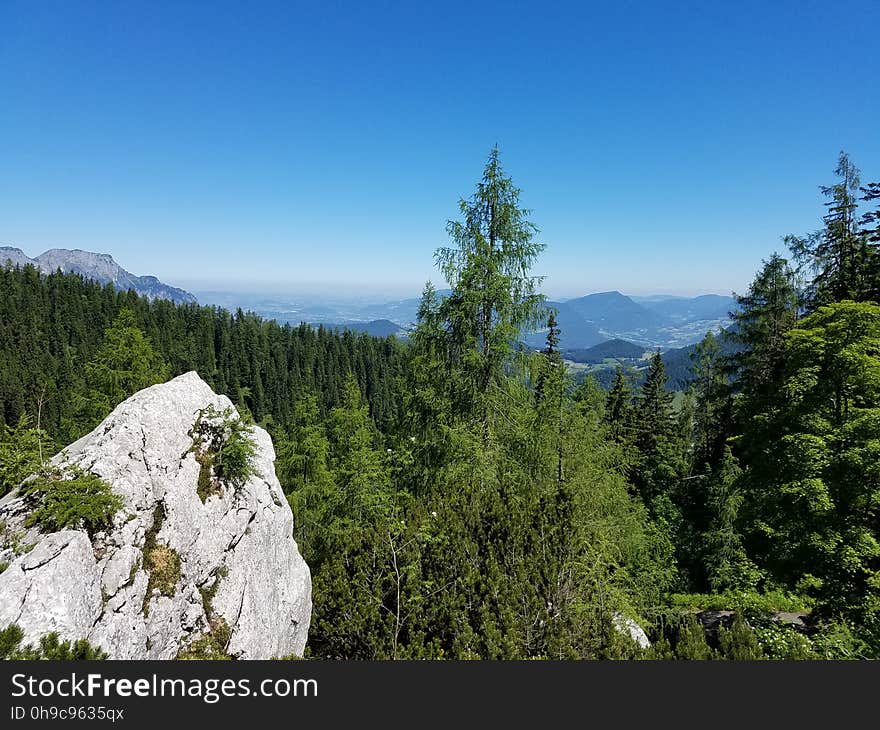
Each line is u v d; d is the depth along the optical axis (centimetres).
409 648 789
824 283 2134
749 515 1503
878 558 1219
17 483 596
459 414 1363
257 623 717
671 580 2148
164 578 618
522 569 921
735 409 1758
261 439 895
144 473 652
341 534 1137
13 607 472
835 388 1383
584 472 1616
